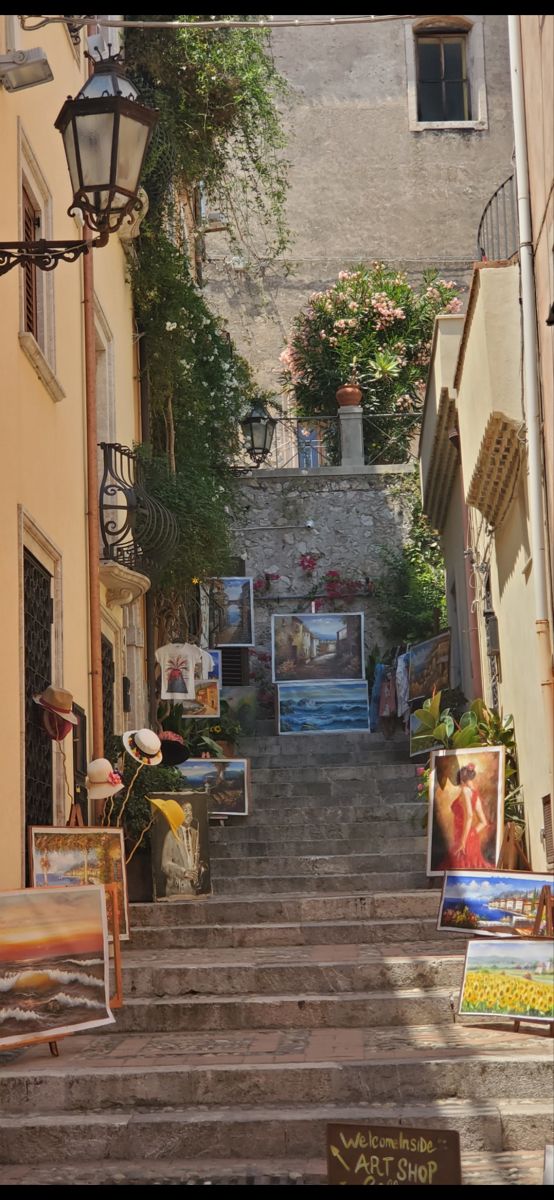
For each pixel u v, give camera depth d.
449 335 12.20
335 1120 5.14
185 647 13.00
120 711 11.38
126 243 12.46
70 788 8.58
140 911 9.14
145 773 10.09
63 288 9.32
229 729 15.14
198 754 13.44
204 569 12.53
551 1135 5.12
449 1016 6.66
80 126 5.69
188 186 13.65
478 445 9.65
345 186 22.92
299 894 10.22
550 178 7.43
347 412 19.31
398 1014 6.69
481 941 6.36
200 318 13.86
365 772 14.16
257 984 7.26
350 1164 4.06
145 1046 6.32
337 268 22.62
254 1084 5.56
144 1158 5.14
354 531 18.59
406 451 19.97
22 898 6.03
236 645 17.12
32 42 8.48
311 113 23.16
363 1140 4.07
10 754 7.01
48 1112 5.50
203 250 19.25
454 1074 5.54
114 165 5.65
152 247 12.85
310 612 18.28
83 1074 5.59
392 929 8.45
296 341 20.89
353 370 20.25
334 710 17.22
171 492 11.93
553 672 8.05
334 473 18.70
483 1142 5.12
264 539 18.59
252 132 13.88
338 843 11.97
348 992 7.16
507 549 10.30
